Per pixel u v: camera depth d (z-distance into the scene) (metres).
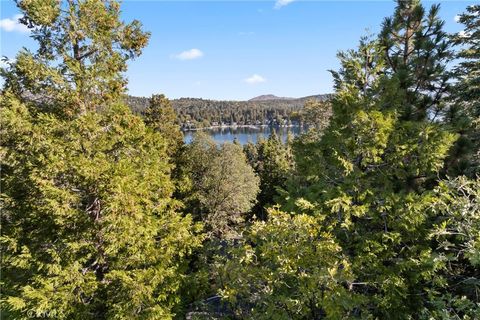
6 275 8.74
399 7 9.90
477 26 13.30
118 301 8.20
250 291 6.92
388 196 7.65
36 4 7.77
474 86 11.60
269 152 53.03
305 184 10.56
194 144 27.19
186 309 9.86
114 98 9.41
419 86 9.76
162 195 10.12
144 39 9.55
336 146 8.55
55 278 7.64
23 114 7.86
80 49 9.02
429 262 6.76
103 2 9.22
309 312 6.54
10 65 8.27
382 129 7.77
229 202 25.73
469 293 7.53
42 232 8.52
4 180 8.46
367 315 6.61
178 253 9.42
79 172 7.69
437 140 7.52
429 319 6.00
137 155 9.54
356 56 8.73
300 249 6.23
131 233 8.09
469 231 6.22
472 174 9.55
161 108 26.89
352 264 7.29
